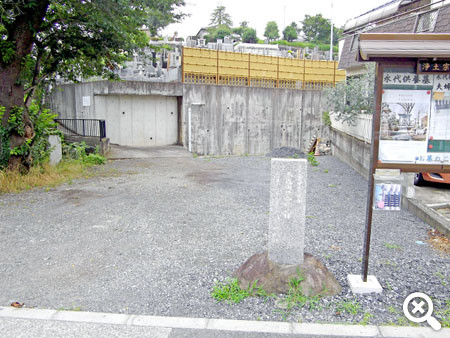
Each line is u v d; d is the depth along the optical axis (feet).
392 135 12.60
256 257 14.03
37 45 33.76
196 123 55.16
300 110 64.80
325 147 53.67
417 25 36.09
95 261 15.79
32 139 32.73
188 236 18.81
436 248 17.20
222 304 12.19
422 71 12.08
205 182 33.50
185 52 57.11
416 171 12.64
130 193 28.68
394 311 11.72
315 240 18.03
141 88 54.90
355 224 20.75
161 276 14.28
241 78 61.46
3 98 30.35
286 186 12.98
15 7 28.73
